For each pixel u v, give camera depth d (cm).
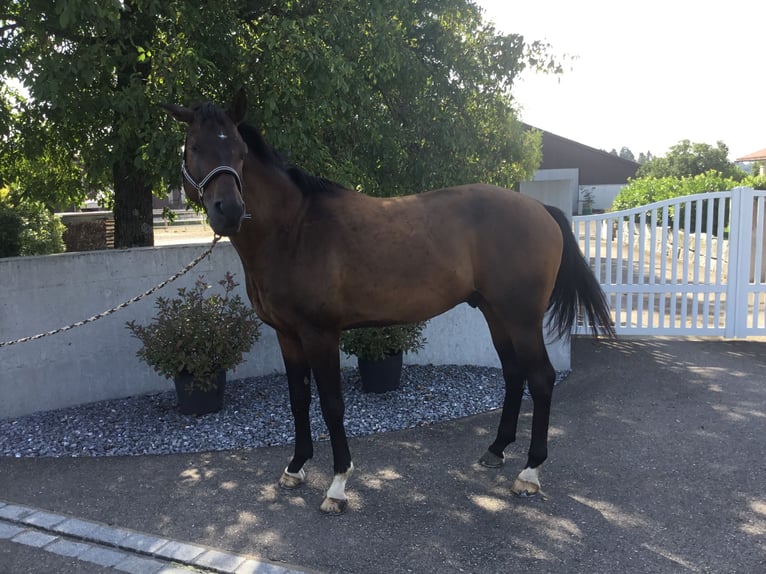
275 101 488
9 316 482
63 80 451
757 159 3266
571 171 2116
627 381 557
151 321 552
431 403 506
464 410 491
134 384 550
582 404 496
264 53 504
